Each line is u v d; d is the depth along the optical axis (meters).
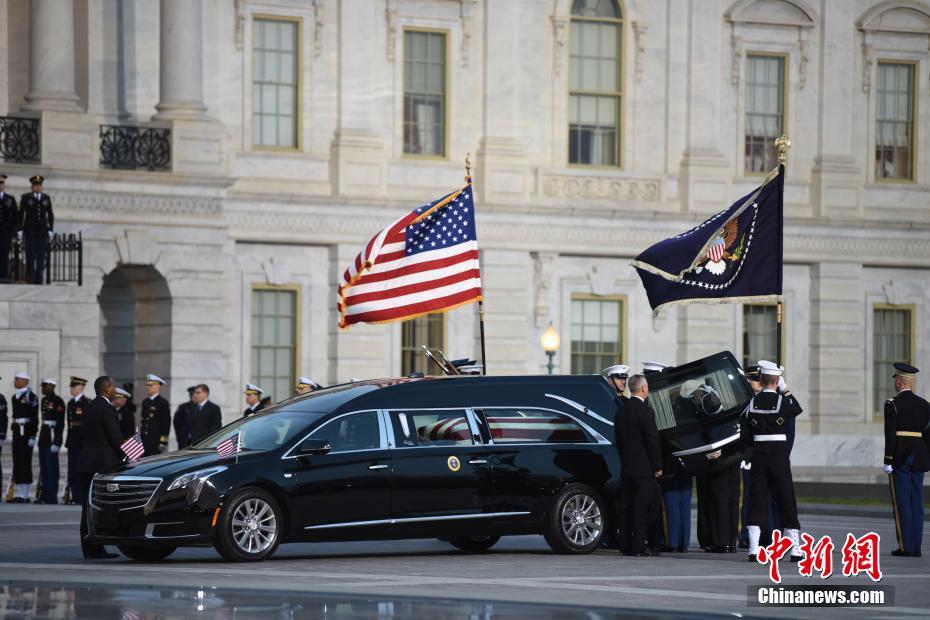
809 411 91.12
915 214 92.31
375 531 37.94
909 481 39.88
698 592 31.42
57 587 31.28
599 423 40.53
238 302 79.62
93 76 75.50
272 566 36.12
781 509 38.00
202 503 36.47
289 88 80.75
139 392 76.81
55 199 71.75
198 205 74.81
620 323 87.62
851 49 91.12
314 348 81.06
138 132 73.75
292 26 80.75
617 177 86.81
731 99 89.19
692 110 88.25
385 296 45.28
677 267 43.50
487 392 39.75
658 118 87.94
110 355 78.25
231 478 36.78
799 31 90.31
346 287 45.47
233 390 79.44
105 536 36.94
